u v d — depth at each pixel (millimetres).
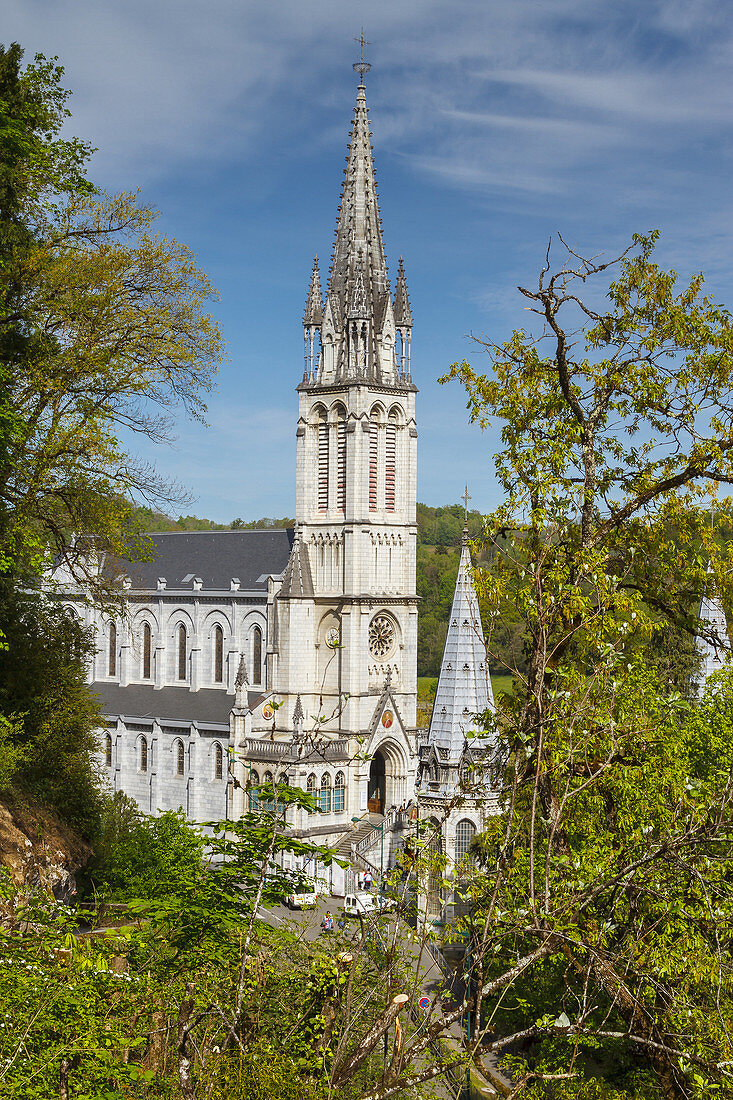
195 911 27250
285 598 113125
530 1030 20078
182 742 117750
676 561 31719
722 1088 23031
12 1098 22125
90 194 51688
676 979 24109
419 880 22891
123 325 50438
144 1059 28062
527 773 23406
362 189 117688
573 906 21234
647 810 29234
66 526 51156
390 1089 20078
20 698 56938
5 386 47375
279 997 28188
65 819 57750
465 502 51250
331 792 105062
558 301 28547
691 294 31625
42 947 26812
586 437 30109
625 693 26172
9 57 50625
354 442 112125
